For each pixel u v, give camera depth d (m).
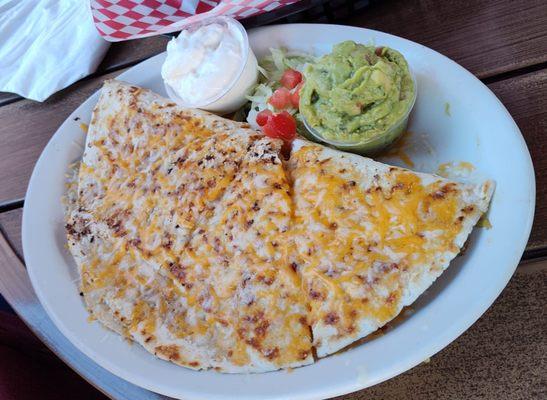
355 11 0.34
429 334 0.21
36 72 0.41
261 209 0.26
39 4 0.45
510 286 0.22
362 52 0.26
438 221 0.23
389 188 0.24
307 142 0.27
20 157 0.39
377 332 0.22
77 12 0.43
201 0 0.35
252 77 0.33
